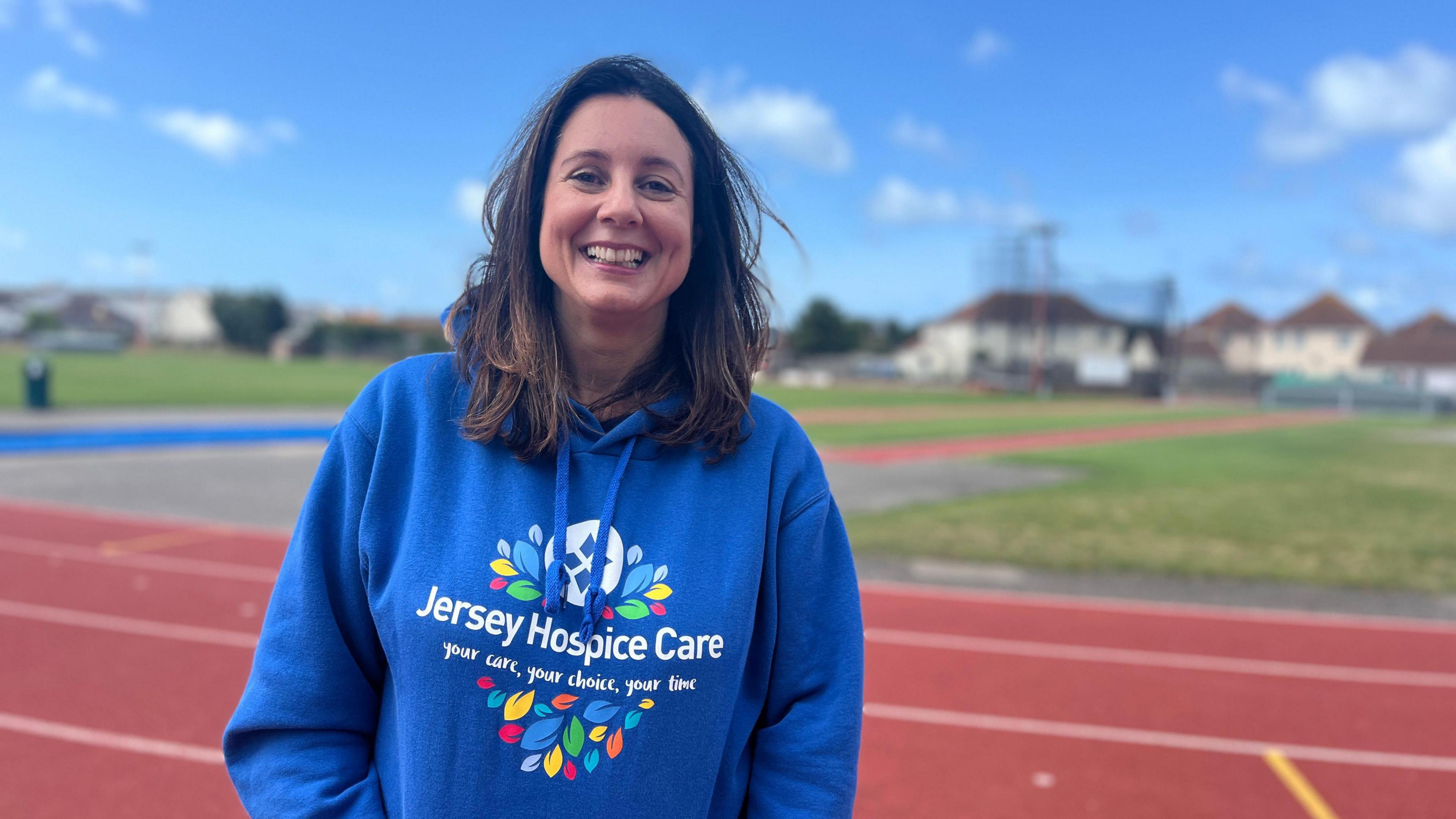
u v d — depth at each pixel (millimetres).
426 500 1054
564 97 1112
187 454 13805
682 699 1000
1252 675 5121
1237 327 69688
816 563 1158
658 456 1102
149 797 3428
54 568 6660
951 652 5391
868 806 3514
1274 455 17531
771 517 1118
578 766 983
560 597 999
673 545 1047
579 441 1092
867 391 42281
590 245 1081
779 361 59125
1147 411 34250
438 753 984
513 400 1044
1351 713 4582
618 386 1172
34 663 4734
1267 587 7125
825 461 14961
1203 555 8133
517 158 1163
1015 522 9484
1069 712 4508
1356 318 65125
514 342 1076
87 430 16078
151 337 84750
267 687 1083
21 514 8664
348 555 1102
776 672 1161
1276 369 66938
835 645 1164
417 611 1001
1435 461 16766
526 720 985
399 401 1120
